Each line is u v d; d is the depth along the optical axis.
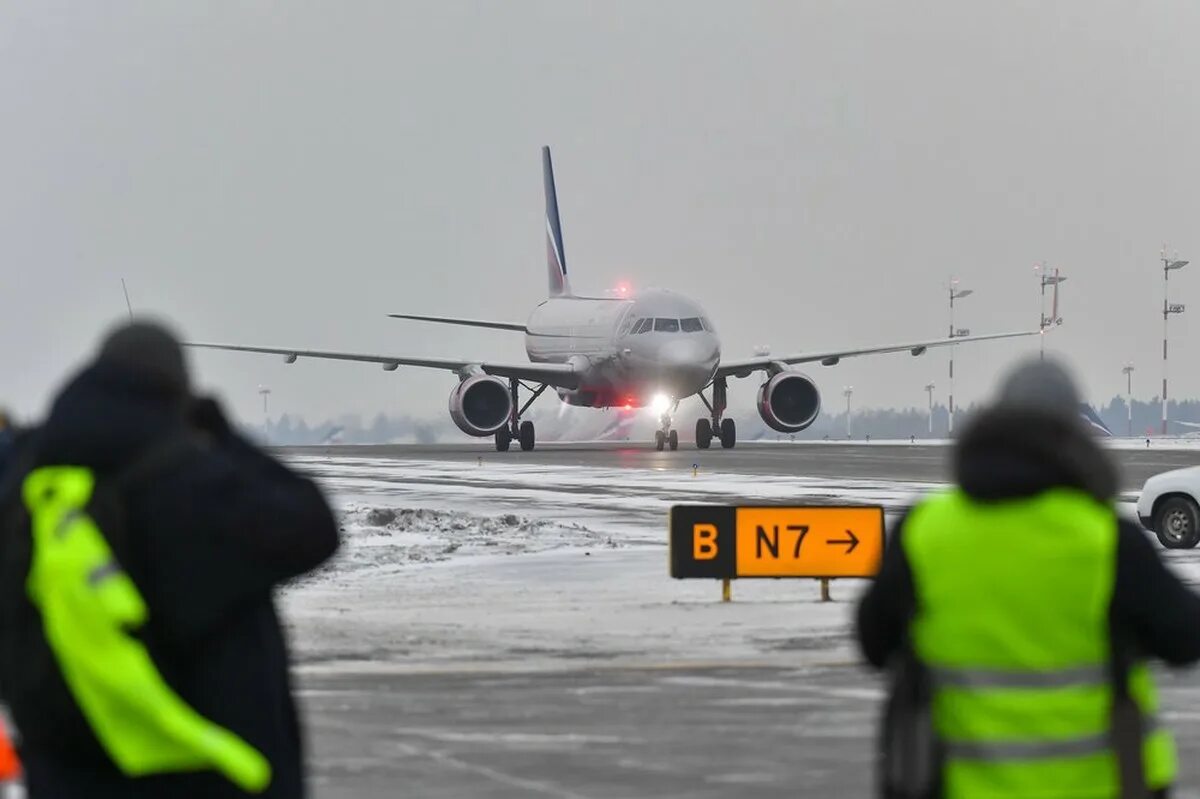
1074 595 19.48
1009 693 19.73
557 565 94.00
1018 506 19.67
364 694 54.09
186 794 20.27
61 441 20.14
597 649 63.84
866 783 40.78
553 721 49.16
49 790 20.33
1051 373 20.84
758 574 78.00
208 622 20.36
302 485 21.27
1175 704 51.78
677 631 68.38
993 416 19.91
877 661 21.28
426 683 56.25
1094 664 19.75
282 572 20.77
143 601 20.19
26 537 19.84
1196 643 19.86
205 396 21.62
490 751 44.78
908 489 155.00
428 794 39.75
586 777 41.53
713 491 155.38
